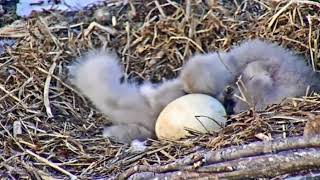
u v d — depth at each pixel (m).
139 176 5.36
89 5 7.98
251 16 7.61
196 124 6.10
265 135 5.43
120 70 6.88
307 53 7.01
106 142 6.24
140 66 7.45
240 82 6.52
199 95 6.36
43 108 6.61
